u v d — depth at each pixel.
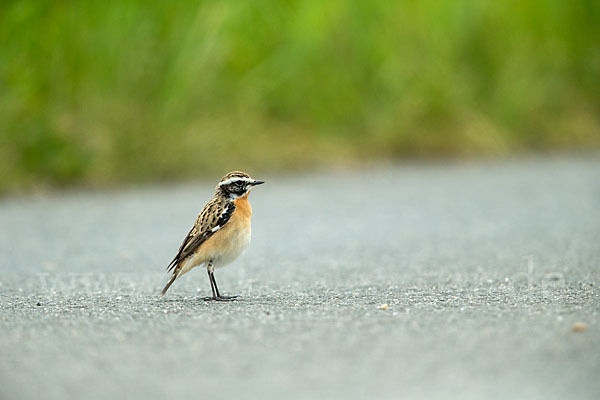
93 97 18.48
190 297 9.09
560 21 26.45
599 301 8.11
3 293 9.25
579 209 15.77
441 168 21.55
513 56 25.06
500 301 8.22
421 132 23.00
